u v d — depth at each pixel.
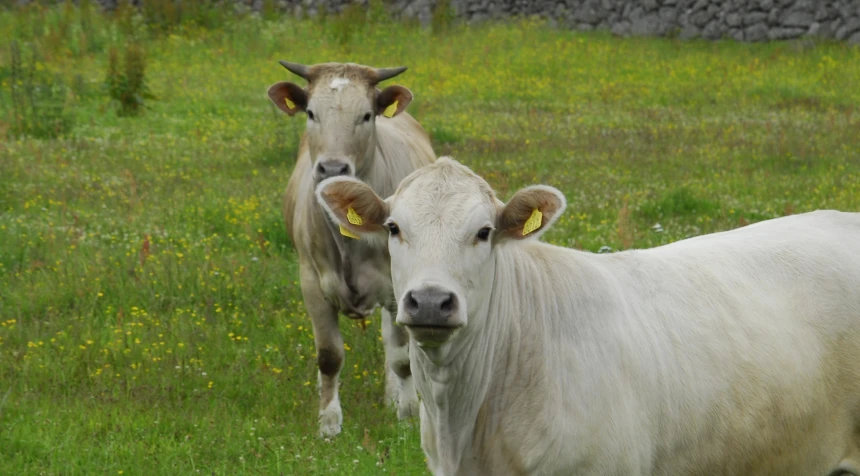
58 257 10.91
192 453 6.99
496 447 4.87
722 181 14.35
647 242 11.17
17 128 17.45
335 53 27.17
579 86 23.20
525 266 5.04
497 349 4.89
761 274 5.43
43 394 7.92
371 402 8.18
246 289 10.23
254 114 19.78
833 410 5.35
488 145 16.67
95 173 14.77
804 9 27.88
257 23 30.48
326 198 4.98
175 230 11.92
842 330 5.38
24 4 32.25
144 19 29.69
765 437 5.13
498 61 25.92
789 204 12.38
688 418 4.97
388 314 8.01
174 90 22.06
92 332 9.14
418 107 20.28
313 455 6.98
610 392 4.78
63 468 6.71
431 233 4.59
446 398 4.86
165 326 9.28
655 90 22.67
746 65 25.17
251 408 7.98
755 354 5.13
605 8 30.81
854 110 20.28
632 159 15.81
